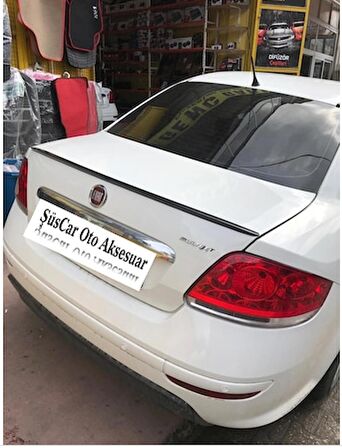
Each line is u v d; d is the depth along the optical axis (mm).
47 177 1762
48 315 1757
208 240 1354
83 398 1905
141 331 1429
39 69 3992
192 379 1354
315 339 1448
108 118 4898
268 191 1599
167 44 6582
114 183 1535
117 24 7387
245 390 1346
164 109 2221
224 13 5922
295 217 1480
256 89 2166
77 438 1710
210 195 1506
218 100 2129
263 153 1803
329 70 8875
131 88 7504
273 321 1353
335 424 1941
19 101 3641
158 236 1425
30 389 1920
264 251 1343
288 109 1998
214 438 1806
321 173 1730
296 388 1488
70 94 3986
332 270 1460
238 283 1339
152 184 1533
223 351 1328
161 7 6461
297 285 1364
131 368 1490
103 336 1526
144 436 1756
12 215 1934
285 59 5902
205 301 1361
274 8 5656
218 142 1877
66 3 3818
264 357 1340
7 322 2305
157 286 1429
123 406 1890
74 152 1828
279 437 1844
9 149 3652
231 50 5934
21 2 3529
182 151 1870
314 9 7457
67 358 2117
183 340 1363
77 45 3984
